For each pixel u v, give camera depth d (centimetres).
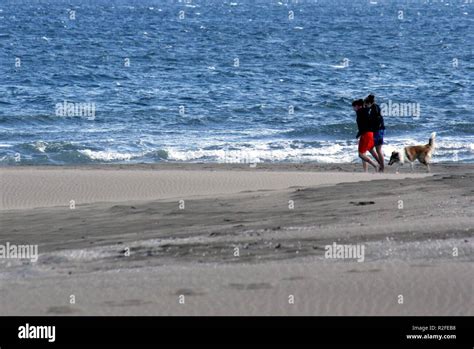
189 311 2705
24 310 2759
